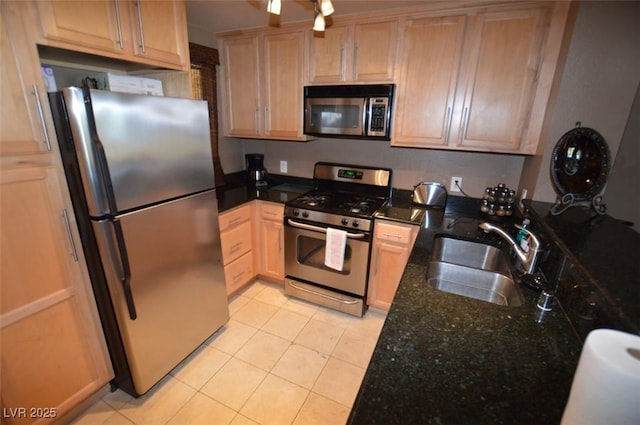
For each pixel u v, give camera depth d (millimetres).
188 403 1672
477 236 1804
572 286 1028
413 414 674
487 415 676
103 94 1269
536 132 1841
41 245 1310
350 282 2371
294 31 2330
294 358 2002
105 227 1368
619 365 507
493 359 842
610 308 732
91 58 1667
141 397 1700
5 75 1130
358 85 2191
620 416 518
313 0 1321
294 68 2410
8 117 1152
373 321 2373
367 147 2678
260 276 2885
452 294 1169
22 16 1149
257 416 1608
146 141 1468
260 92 2600
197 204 1822
